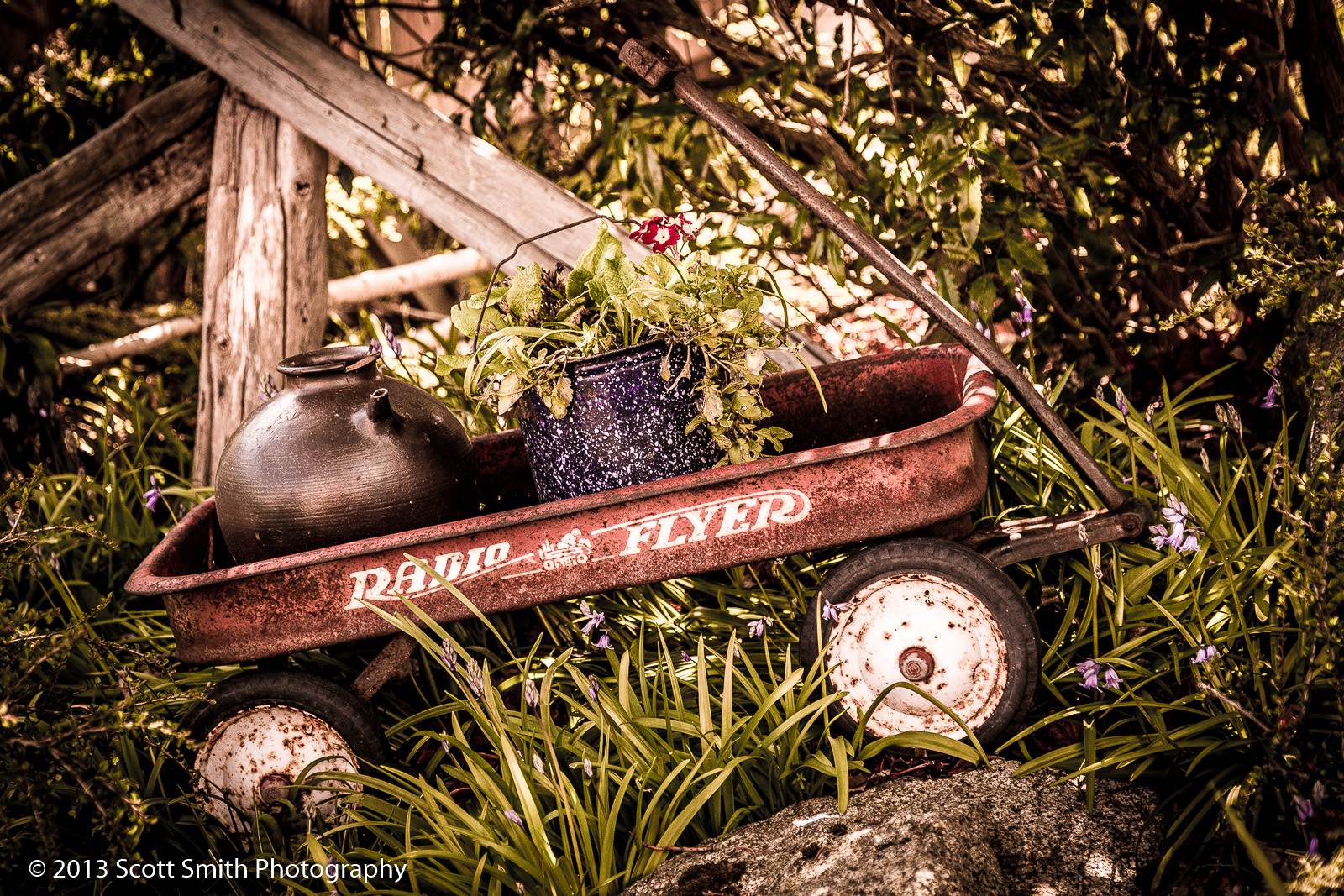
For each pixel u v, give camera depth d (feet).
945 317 7.59
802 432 9.17
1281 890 5.28
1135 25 9.74
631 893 6.61
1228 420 8.59
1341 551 6.35
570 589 7.32
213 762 7.74
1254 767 6.53
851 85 10.50
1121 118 10.53
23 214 11.62
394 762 7.84
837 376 9.02
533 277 7.86
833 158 11.07
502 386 7.54
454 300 17.11
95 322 13.58
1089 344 11.15
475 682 7.03
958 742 7.22
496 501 9.46
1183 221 10.94
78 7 13.01
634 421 7.65
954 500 7.16
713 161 12.32
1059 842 6.59
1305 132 9.91
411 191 11.46
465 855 6.85
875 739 7.66
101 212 11.92
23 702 6.97
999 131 11.17
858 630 7.50
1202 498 8.31
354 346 8.24
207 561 8.49
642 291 7.49
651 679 8.41
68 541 10.46
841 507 7.13
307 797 7.70
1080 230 10.67
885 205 10.65
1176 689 7.71
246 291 11.78
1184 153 10.73
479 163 11.26
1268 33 9.93
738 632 8.69
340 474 7.52
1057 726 7.72
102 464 12.07
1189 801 6.84
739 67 11.55
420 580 7.29
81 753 6.52
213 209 11.93
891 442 6.94
